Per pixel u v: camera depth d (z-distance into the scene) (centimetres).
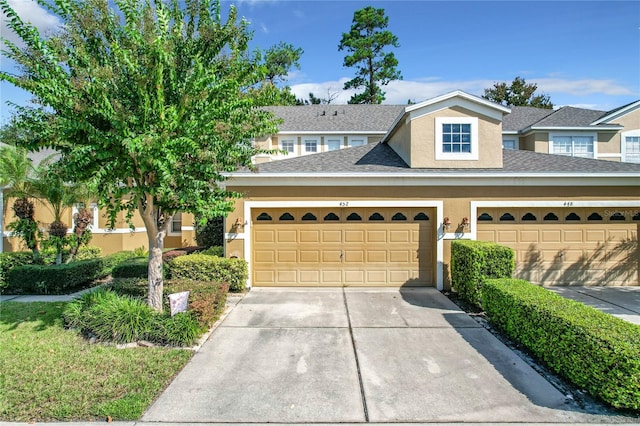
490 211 991
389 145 1323
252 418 385
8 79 507
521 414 394
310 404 412
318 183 983
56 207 1072
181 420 380
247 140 688
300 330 657
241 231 984
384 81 3906
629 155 1717
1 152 1017
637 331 431
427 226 995
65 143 548
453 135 1035
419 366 510
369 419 384
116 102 521
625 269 993
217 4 611
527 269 991
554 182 975
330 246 998
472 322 700
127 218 667
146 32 565
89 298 690
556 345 480
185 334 568
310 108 2358
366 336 626
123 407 394
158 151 509
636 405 388
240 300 863
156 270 659
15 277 933
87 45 582
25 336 611
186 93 554
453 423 378
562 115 1847
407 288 983
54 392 425
